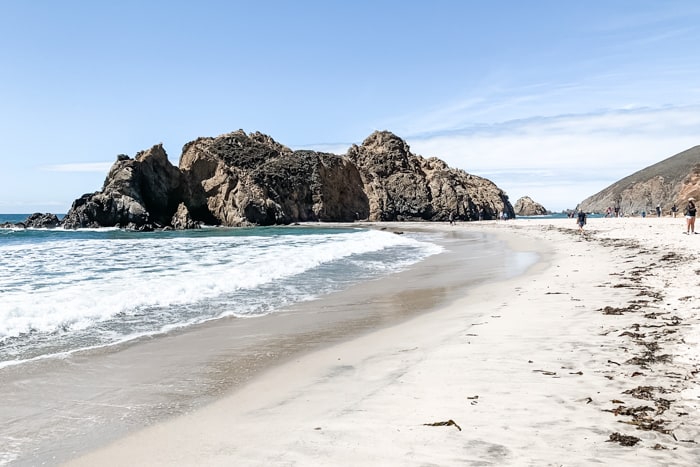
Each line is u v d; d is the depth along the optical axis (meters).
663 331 8.44
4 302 12.33
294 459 4.61
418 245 36.38
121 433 5.50
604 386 6.14
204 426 5.61
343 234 51.75
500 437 4.87
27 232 65.62
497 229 65.19
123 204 74.94
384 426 5.27
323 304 13.62
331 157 116.25
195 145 93.75
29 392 6.88
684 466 4.23
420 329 10.30
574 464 4.30
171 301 13.70
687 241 24.45
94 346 9.29
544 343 8.26
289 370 7.77
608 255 22.00
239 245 34.06
